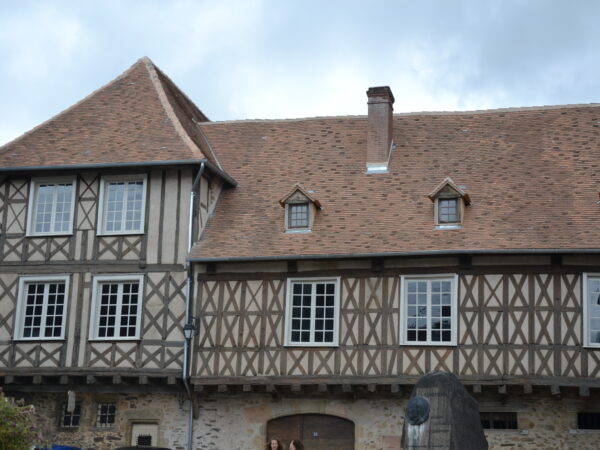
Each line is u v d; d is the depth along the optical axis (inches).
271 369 772.6
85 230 833.5
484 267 753.6
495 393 747.4
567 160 840.3
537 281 742.5
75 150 855.1
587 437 727.7
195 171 828.0
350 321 768.9
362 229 799.1
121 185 842.2
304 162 899.4
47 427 821.2
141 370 793.6
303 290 788.6
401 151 887.1
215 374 781.3
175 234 815.7
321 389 757.3
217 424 791.1
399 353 753.6
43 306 831.7
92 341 808.9
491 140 884.0
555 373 723.4
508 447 737.0
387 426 759.1
